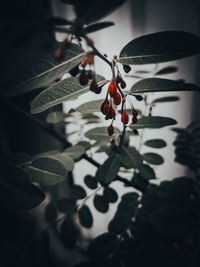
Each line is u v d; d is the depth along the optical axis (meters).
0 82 0.18
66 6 0.49
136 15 0.48
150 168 0.30
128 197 0.34
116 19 0.49
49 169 0.26
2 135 0.75
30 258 0.30
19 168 0.24
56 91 0.22
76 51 0.21
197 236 0.27
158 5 0.46
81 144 0.32
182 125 0.54
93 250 0.28
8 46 0.18
